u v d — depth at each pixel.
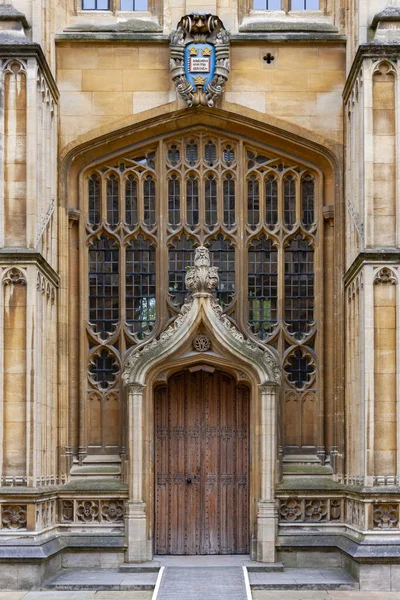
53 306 20.73
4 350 18.94
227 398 21.47
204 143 22.05
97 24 21.95
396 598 17.62
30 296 18.92
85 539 20.41
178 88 21.39
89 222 21.94
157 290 21.64
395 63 19.48
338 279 21.30
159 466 21.34
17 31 19.84
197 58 21.36
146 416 20.84
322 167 21.89
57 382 20.97
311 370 21.53
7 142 19.34
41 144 19.83
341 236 21.38
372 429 18.81
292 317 21.70
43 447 19.53
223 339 20.75
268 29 21.73
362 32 19.98
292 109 21.64
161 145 21.92
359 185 19.86
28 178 19.20
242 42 21.66
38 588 18.47
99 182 22.00
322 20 22.08
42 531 19.03
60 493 20.58
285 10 22.12
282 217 21.86
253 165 22.03
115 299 21.75
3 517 18.66
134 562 20.33
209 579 18.62
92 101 21.64
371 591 18.36
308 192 22.02
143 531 20.45
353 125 20.62
